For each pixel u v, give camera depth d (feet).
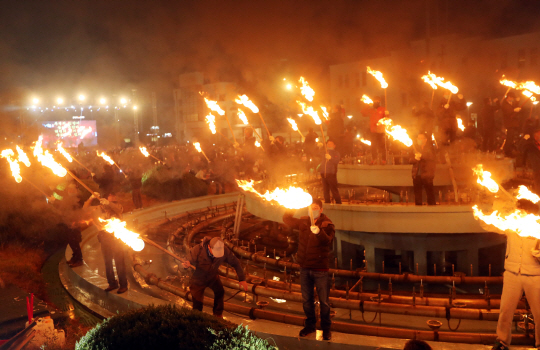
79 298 24.75
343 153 48.88
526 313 18.02
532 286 14.53
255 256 32.17
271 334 17.51
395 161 43.37
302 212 32.17
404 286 28.22
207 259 18.85
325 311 16.72
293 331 17.76
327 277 16.84
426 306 20.74
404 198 41.73
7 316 20.38
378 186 40.45
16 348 16.15
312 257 16.71
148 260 33.24
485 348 15.75
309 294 17.03
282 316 19.62
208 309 21.54
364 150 68.44
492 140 45.24
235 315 20.59
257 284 25.07
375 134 42.78
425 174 28.27
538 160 27.89
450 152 43.86
